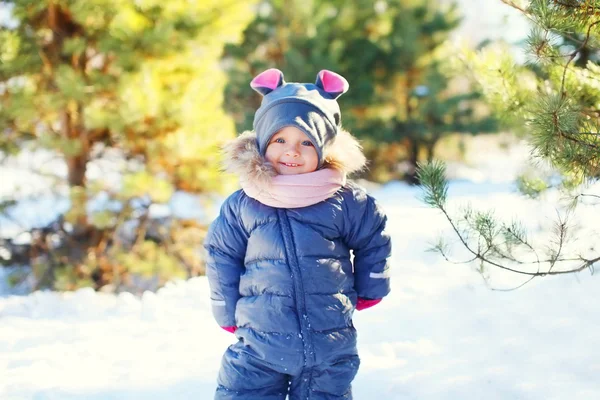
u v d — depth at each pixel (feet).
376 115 53.11
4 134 23.15
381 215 8.28
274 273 7.76
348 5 50.75
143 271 23.02
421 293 16.37
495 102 13.47
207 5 23.24
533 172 12.69
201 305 16.74
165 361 12.07
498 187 45.65
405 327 13.50
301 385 7.98
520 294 14.76
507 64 13.29
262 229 7.90
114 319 15.66
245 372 7.82
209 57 24.26
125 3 22.11
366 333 13.30
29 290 23.68
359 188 8.31
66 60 22.84
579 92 11.60
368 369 11.07
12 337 14.11
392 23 52.80
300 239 7.81
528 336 12.07
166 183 22.24
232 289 8.14
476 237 9.85
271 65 48.98
